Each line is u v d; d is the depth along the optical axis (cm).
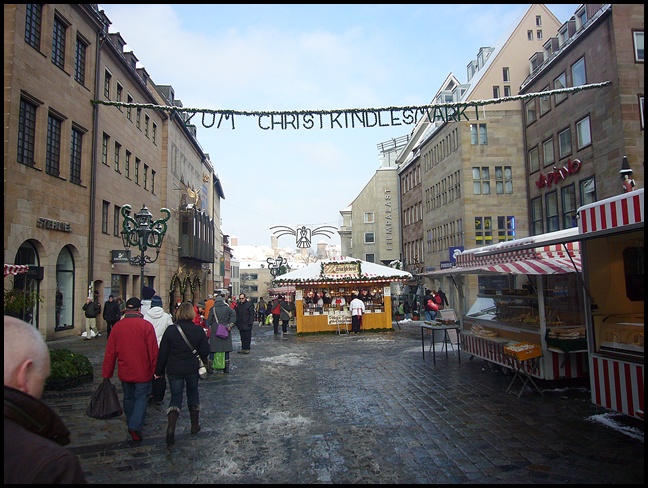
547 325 837
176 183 3766
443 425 648
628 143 2025
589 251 677
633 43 2069
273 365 1234
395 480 464
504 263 967
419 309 3400
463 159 3194
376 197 5747
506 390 860
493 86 3259
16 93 1562
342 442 586
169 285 3447
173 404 610
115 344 602
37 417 182
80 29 2033
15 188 1566
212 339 1096
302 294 2225
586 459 506
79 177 2066
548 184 2714
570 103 2461
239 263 10531
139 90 2889
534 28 3353
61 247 1869
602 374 649
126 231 1716
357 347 1609
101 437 630
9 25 1553
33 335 199
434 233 3931
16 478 158
